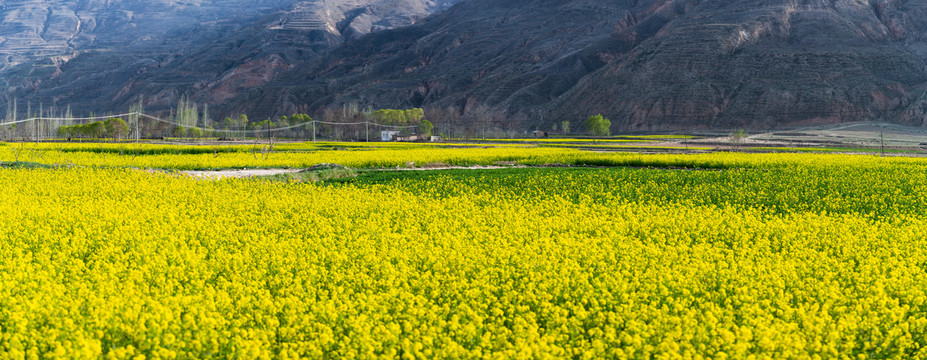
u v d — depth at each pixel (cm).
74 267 1133
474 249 1316
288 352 797
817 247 1524
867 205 2458
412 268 1191
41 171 3155
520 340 807
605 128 14550
